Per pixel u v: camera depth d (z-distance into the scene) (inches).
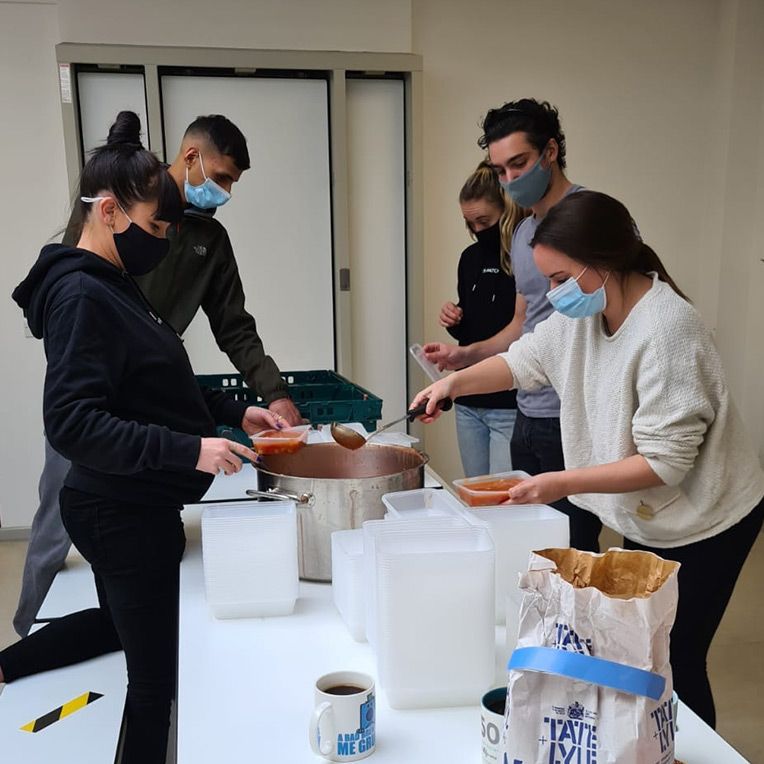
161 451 50.8
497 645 46.1
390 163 138.2
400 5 129.7
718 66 150.3
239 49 124.3
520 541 48.4
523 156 78.3
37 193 133.3
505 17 140.5
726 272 155.0
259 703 39.7
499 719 33.1
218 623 49.2
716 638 105.6
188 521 71.1
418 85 132.0
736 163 150.6
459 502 50.1
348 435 63.4
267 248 136.1
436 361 95.4
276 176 133.7
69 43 120.6
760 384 154.3
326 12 127.6
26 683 66.1
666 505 57.5
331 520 54.2
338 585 49.1
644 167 152.6
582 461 62.6
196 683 41.7
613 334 57.2
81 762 56.7
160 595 57.9
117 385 53.3
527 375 65.1
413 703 40.0
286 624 49.0
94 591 76.0
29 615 79.0
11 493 141.9
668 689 29.5
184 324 86.4
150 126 124.6
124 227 54.9
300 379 111.7
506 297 109.3
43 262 53.4
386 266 141.8
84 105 125.6
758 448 155.6
